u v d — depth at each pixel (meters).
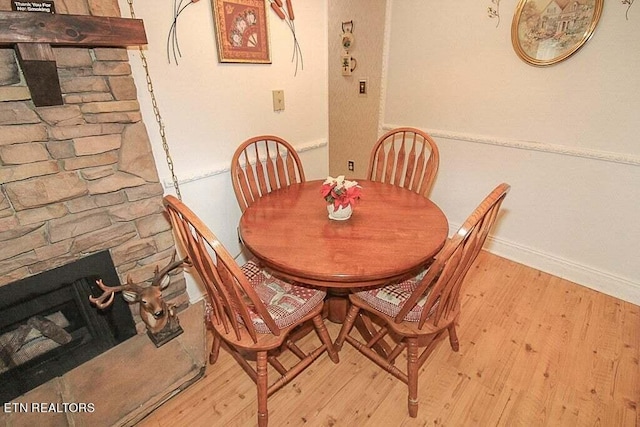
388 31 2.50
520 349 1.63
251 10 1.73
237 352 1.47
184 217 0.93
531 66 1.91
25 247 1.23
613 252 1.92
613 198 1.83
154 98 1.49
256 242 1.29
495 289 2.07
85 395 1.35
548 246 2.18
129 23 1.21
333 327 1.83
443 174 2.56
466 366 1.55
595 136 1.80
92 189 1.34
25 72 1.05
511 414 1.34
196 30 1.56
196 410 1.38
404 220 1.45
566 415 1.32
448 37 2.20
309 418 1.35
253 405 1.41
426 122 2.53
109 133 1.33
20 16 0.99
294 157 2.00
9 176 1.14
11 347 1.30
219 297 1.14
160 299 1.50
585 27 1.67
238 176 1.78
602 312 1.85
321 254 1.20
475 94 2.20
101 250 1.44
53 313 1.39
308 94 2.21
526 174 2.13
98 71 1.25
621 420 1.29
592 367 1.52
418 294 1.11
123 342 1.60
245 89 1.85
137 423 1.33
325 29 2.16
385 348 1.60
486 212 0.97
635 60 1.58
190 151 1.72
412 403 1.32
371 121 3.38
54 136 1.20
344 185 1.41
